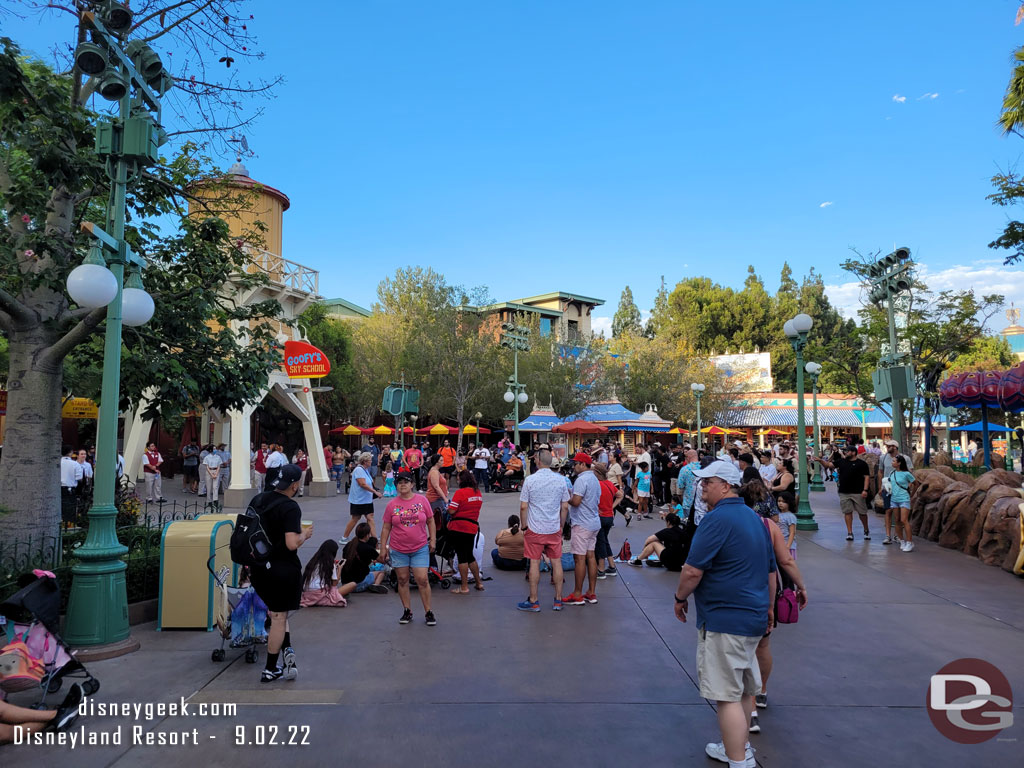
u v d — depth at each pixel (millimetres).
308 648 6035
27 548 7102
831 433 51250
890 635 6434
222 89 8711
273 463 18844
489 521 15031
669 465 17578
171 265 9805
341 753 3965
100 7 5992
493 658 5770
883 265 15266
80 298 5453
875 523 14820
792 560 4539
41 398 7633
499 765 3836
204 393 9445
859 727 4371
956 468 19938
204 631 6504
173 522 6832
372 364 38281
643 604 7758
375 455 26859
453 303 33531
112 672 5328
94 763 3830
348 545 8430
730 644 3666
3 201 7711
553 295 62312
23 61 8906
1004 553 9781
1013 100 13352
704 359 50469
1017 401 16906
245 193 10617
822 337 71000
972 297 22531
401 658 5754
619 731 4297
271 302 10141
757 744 4121
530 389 38719
